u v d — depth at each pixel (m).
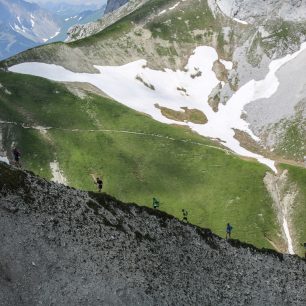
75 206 46.75
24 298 36.06
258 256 56.09
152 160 103.56
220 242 55.62
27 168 96.44
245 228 90.19
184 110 141.62
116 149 105.06
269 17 178.50
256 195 96.38
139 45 167.00
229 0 187.12
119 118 115.12
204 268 50.53
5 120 103.81
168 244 50.75
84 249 42.75
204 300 46.97
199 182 99.44
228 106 152.00
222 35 178.88
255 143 135.62
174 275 47.38
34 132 104.25
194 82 162.50
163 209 93.50
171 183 99.06
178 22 181.38
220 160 104.69
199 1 191.00
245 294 50.38
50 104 114.19
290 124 135.75
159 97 143.62
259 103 148.88
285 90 148.88
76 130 108.19
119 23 178.88
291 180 100.69
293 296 53.41
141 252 47.09
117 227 47.97
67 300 37.97
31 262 38.66
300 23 174.00
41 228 41.66
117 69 151.75
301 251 87.94
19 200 42.53
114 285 41.44
